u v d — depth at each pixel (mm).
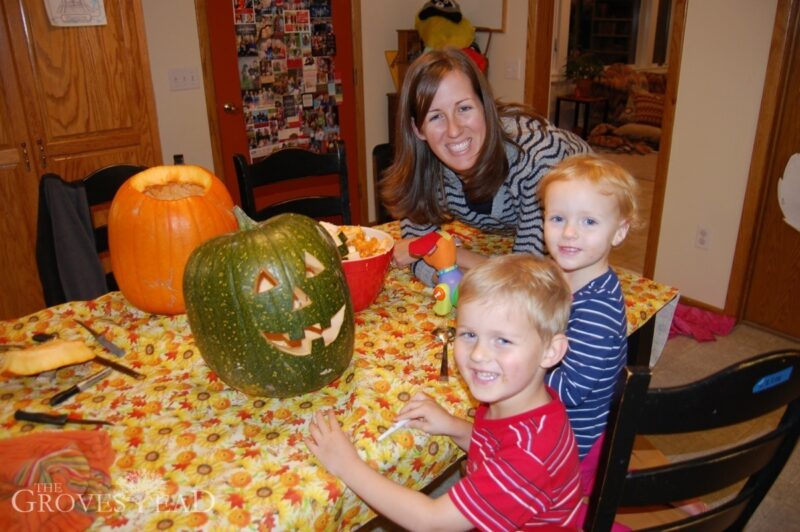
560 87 6938
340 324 1056
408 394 1050
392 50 4293
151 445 921
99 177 1735
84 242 1671
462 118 1340
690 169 2926
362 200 4453
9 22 2422
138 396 1048
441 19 3822
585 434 1073
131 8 2734
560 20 6645
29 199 2625
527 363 839
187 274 1024
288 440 934
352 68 4121
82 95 2678
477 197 1491
